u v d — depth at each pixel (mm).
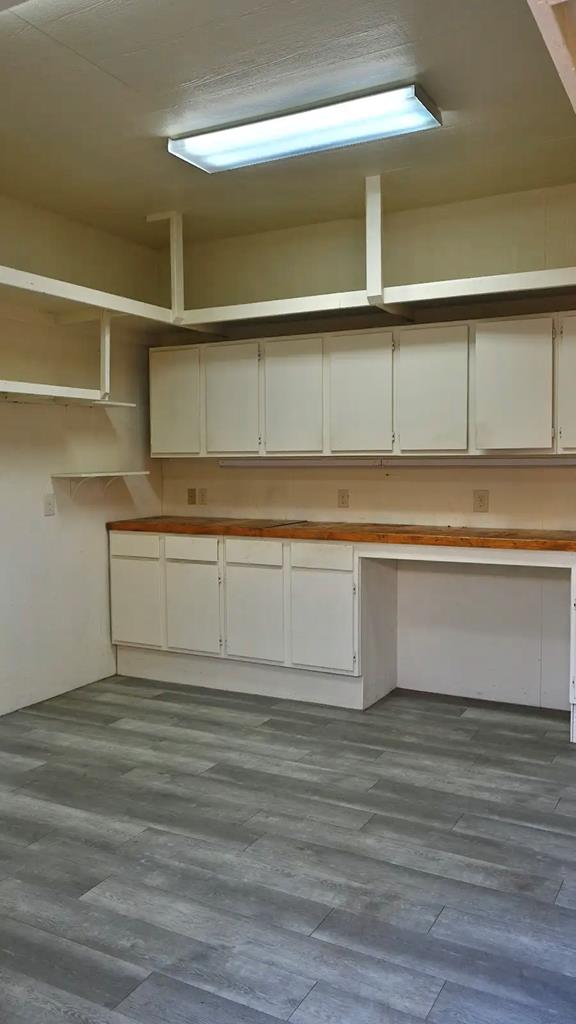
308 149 3385
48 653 4500
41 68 2764
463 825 2889
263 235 4754
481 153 3539
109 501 4930
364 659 4219
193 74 2820
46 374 4414
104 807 3068
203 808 3053
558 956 2117
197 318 4426
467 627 4441
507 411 3932
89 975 2061
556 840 2770
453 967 2074
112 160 3590
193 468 5277
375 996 1966
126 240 4840
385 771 3398
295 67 2777
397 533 4039
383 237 4418
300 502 4895
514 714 4160
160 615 4750
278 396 4531
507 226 4109
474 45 2637
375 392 4262
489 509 4332
